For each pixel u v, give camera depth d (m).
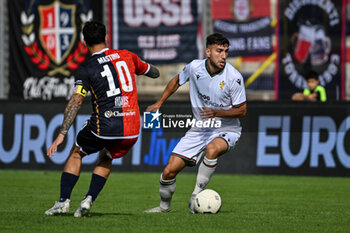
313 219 21.91
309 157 41.75
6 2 48.12
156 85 46.91
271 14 46.28
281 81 46.06
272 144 42.12
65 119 19.89
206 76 23.98
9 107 44.47
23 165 44.19
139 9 47.38
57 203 20.83
